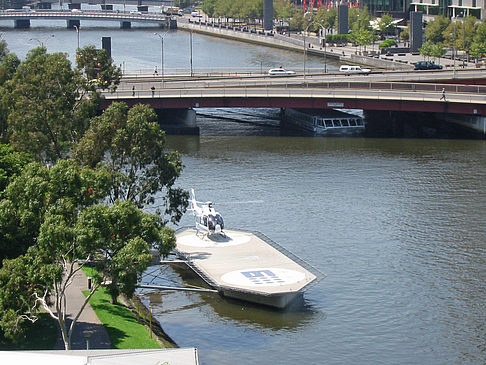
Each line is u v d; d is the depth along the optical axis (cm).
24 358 9225
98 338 11231
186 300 13550
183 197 14775
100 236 10238
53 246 10031
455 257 15150
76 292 12812
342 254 15325
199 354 11775
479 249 15512
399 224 16900
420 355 11744
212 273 13538
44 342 10969
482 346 11994
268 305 13100
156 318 12888
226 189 19450
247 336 12306
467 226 16775
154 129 14088
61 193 10575
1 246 11450
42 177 10706
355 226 16812
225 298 13400
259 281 13212
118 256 10206
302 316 12888
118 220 10412
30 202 10431
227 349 11931
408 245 15738
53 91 16188
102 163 14138
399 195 18850
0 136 17125
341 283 14050
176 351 9481
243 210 17850
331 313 12975
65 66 16438
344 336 12281
